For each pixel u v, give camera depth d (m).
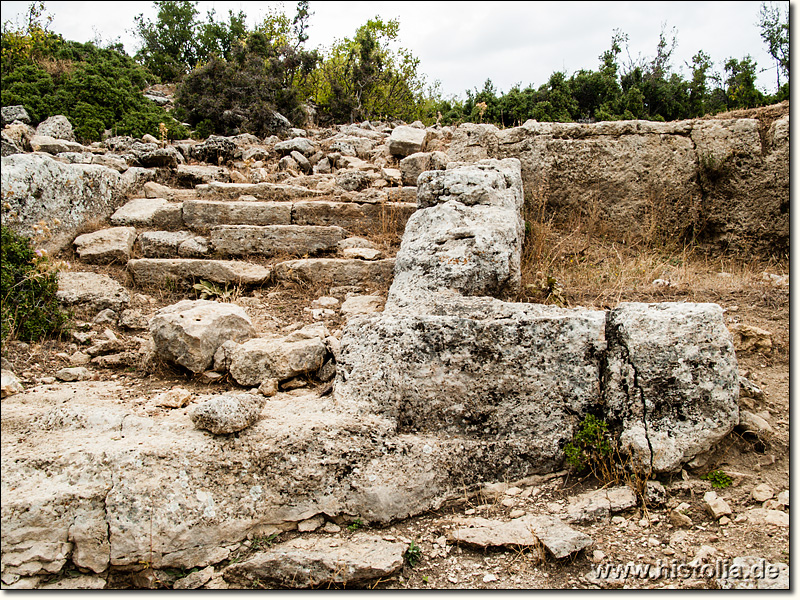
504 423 3.38
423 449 3.20
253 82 11.55
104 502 2.76
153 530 2.75
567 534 2.87
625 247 6.30
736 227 6.35
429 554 2.92
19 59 11.18
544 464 3.36
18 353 3.93
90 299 4.56
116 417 3.18
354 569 2.72
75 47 14.36
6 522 2.64
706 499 3.08
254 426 3.11
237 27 20.19
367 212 6.27
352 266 5.39
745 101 11.44
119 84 10.98
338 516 3.04
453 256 4.30
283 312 4.90
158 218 6.12
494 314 3.60
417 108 14.11
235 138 9.60
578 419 3.38
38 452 2.87
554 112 10.73
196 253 5.62
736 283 5.15
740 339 4.14
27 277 4.26
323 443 3.07
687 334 3.27
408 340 3.41
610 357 3.38
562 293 4.80
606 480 3.28
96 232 5.64
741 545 2.81
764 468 3.26
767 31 12.59
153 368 3.93
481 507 3.20
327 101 13.18
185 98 11.37
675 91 12.15
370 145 9.00
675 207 6.43
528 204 6.68
